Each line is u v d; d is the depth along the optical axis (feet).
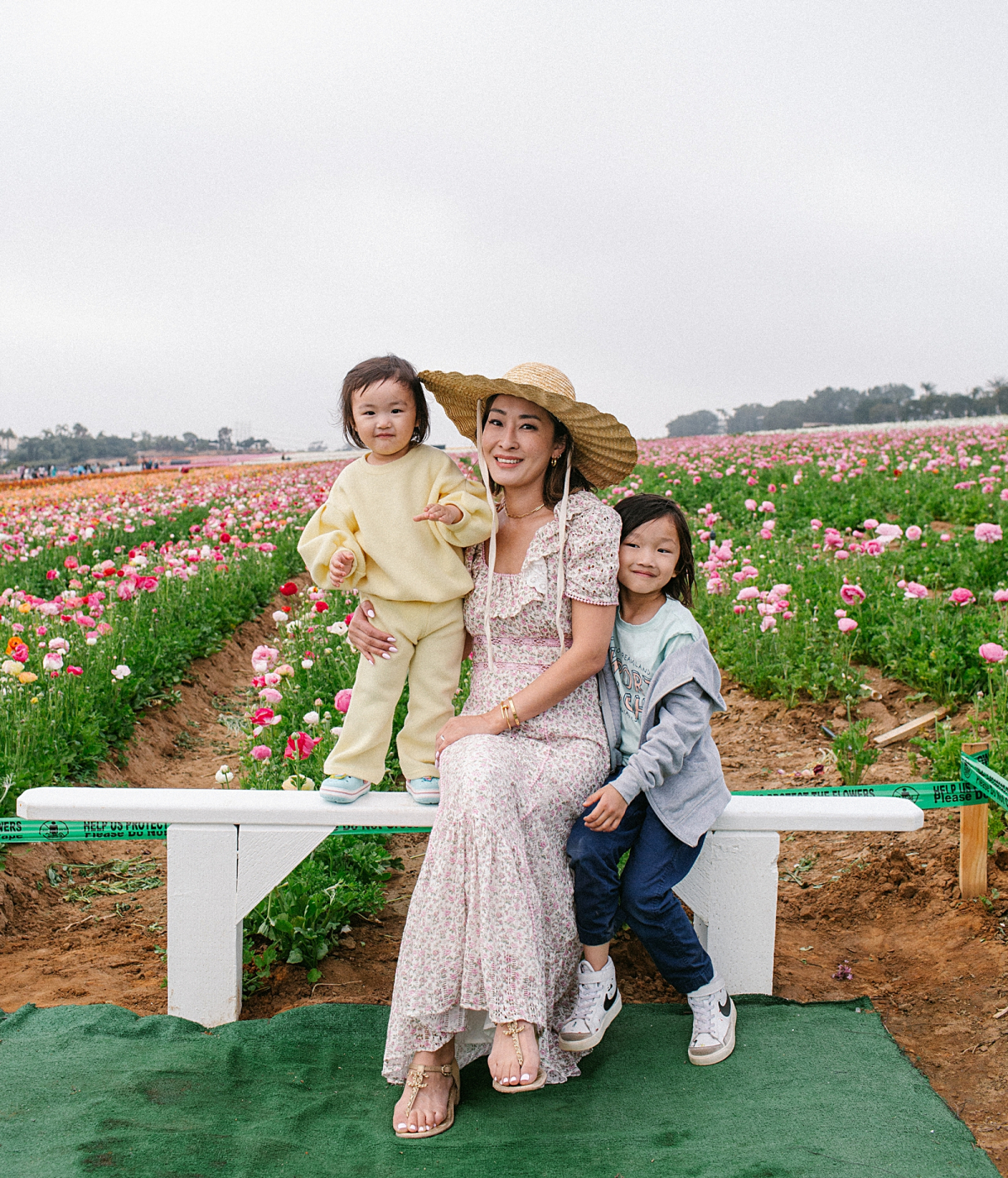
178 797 9.50
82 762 17.06
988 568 25.57
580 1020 8.38
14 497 85.10
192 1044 8.63
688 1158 7.02
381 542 9.04
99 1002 9.86
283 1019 9.12
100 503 56.85
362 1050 8.72
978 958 9.95
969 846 10.90
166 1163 6.88
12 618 23.79
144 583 22.49
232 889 9.28
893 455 65.16
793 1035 8.77
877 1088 7.86
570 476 9.45
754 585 24.00
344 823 9.18
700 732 8.41
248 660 29.07
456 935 7.54
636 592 8.97
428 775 9.32
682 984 8.60
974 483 38.86
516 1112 7.81
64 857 13.94
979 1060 8.49
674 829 8.39
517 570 9.16
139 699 21.04
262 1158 7.03
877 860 12.48
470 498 8.80
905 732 16.63
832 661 19.69
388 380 8.83
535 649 9.04
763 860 9.27
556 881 8.27
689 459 81.25
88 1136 7.14
